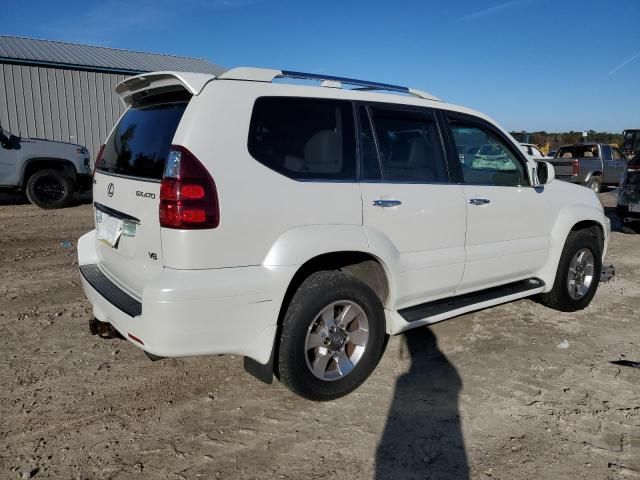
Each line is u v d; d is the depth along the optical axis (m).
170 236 2.85
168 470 2.75
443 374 3.92
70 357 4.03
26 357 4.00
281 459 2.88
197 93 2.99
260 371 3.23
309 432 3.13
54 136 18.16
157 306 2.79
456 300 4.31
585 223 5.43
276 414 3.32
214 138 2.93
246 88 3.12
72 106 18.34
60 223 10.17
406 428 3.20
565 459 2.92
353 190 3.43
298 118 3.29
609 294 6.16
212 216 2.86
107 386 3.60
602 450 3.01
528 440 3.10
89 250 4.04
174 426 3.16
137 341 2.96
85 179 12.42
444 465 2.86
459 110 4.28
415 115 3.94
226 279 2.91
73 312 5.01
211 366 3.95
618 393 3.68
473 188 4.20
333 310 3.40
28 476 2.66
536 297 5.74
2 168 11.47
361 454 2.94
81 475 2.69
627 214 10.23
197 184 2.83
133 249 3.21
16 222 10.16
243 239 2.97
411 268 3.77
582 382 3.83
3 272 6.41
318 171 3.32
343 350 3.49
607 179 19.12
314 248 3.19
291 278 3.10
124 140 3.63
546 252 4.89
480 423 3.27
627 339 4.69
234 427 3.16
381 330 3.61
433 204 3.87
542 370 4.02
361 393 3.61
